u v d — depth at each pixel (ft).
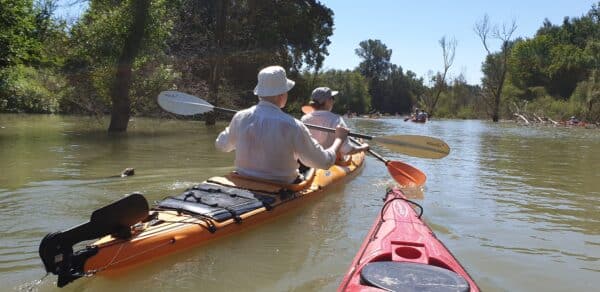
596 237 13.46
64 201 15.87
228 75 84.89
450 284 7.44
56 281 9.52
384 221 11.20
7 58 43.09
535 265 11.26
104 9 51.67
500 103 152.66
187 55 69.05
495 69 163.12
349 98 206.80
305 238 12.76
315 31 101.35
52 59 50.47
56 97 63.36
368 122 104.01
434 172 24.85
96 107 57.72
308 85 110.63
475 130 74.74
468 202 17.51
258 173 14.39
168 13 57.06
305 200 15.56
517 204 17.34
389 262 8.38
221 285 9.67
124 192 17.38
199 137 42.86
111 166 24.03
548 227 14.42
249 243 12.28
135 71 55.01
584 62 144.46
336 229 13.58
